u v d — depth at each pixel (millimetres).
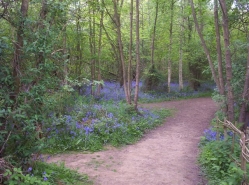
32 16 5109
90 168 6918
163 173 6797
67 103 9039
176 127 12617
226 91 10500
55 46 5293
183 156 8297
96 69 20422
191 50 22266
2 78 4535
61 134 8648
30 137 4789
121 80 22609
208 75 25172
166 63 29078
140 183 6090
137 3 13172
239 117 9891
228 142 6945
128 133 10320
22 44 4801
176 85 26484
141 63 27406
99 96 17500
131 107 13195
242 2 9570
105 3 14547
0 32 4773
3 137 4562
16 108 4688
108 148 8828
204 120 14203
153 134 11211
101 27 17422
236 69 10664
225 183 5117
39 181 4520
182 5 20859
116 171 6801
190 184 6156
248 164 5359
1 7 4750
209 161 7082
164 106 17703
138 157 8078
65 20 5492
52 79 5059
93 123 10023
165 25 21703
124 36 22250
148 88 22562
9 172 4223
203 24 19266
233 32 14742
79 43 15117
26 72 4719
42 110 5027
